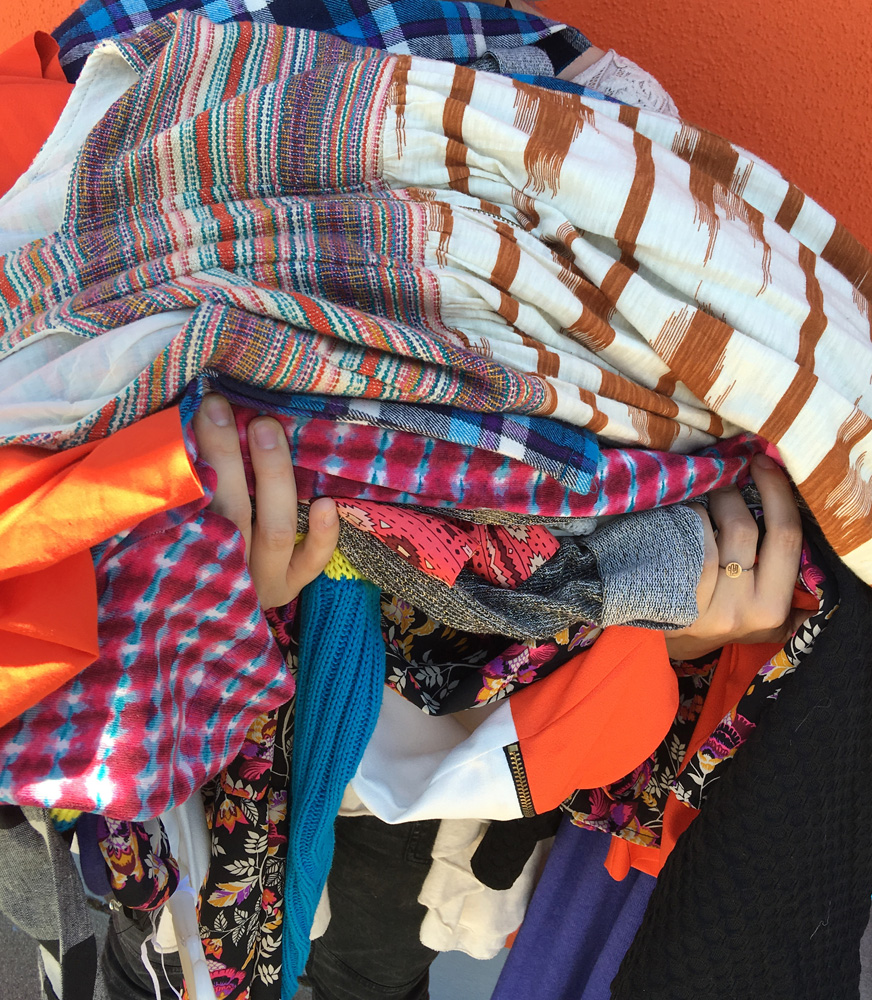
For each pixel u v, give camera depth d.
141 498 0.45
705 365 0.64
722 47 1.02
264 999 0.79
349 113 0.65
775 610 0.70
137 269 0.59
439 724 0.76
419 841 0.92
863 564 0.67
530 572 0.66
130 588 0.52
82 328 0.55
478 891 0.96
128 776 0.50
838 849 0.72
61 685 0.49
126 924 0.84
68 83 0.81
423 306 0.63
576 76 0.82
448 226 0.62
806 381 0.64
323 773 0.70
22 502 0.47
